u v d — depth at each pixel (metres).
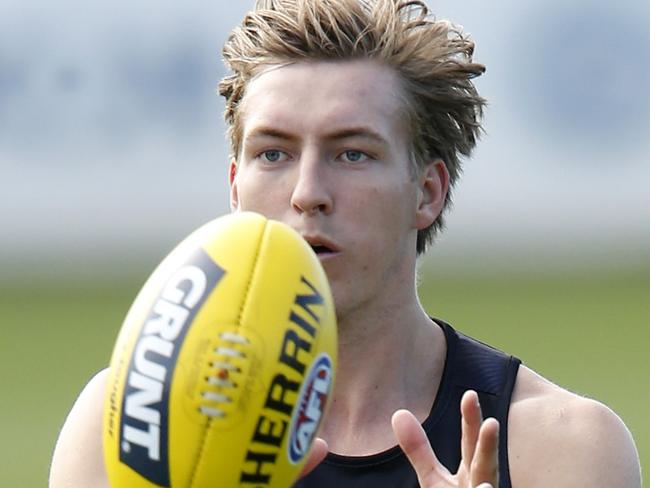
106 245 94.31
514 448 7.20
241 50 7.19
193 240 5.70
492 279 69.12
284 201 6.81
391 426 7.25
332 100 6.83
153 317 5.46
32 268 78.94
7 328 50.38
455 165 7.55
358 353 7.25
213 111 80.31
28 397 34.38
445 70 7.25
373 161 6.89
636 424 27.81
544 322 48.84
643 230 95.31
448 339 7.56
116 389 5.46
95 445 7.34
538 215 96.50
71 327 50.22
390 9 7.09
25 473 23.98
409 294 7.28
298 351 5.41
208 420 5.30
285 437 5.38
